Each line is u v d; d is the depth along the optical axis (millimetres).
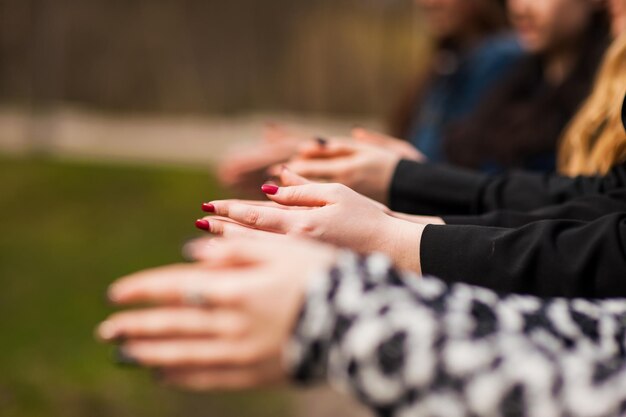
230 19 12617
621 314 1038
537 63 2986
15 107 12219
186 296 825
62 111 12297
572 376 823
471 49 3814
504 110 2945
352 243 1270
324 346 820
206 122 12453
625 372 844
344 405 4137
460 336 827
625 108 1395
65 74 12398
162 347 828
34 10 12273
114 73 12508
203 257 906
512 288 1227
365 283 833
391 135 4023
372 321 813
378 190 1860
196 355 824
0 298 5395
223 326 822
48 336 4863
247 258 857
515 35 3635
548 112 2838
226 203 1312
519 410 805
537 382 814
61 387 4324
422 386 810
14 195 8227
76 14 12375
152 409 4148
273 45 12664
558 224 1260
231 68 12648
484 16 3809
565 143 2227
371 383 814
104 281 5848
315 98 12570
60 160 9797
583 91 2768
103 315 5199
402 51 12281
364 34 12391
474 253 1251
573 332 991
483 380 810
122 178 8977
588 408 807
